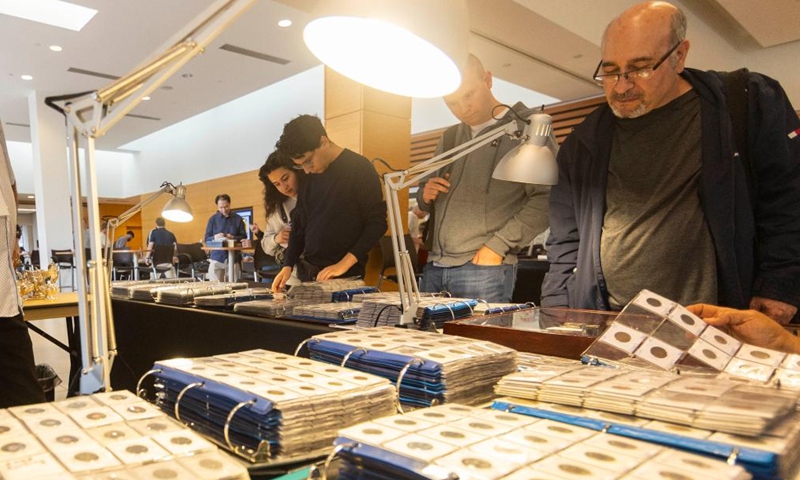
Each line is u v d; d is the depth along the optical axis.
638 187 1.33
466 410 0.55
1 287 1.51
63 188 8.31
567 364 0.75
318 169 1.96
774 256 1.20
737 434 0.45
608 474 0.38
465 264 1.87
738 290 1.20
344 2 0.57
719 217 1.20
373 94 3.58
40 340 4.90
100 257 0.61
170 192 1.85
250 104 9.11
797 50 5.52
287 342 1.28
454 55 0.58
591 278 1.39
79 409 0.54
